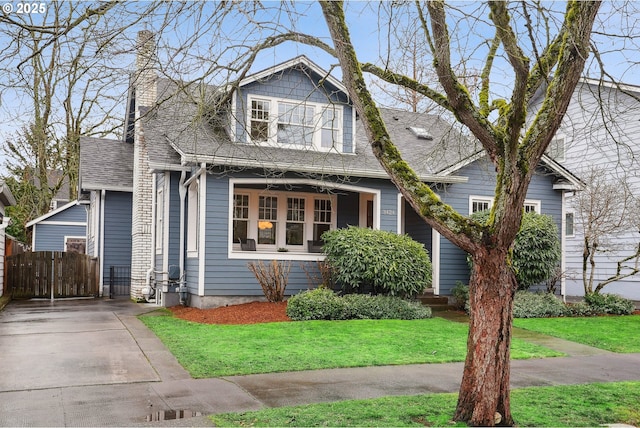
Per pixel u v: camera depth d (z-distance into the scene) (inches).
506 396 210.8
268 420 212.7
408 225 698.2
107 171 785.6
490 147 219.6
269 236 652.1
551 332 455.2
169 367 303.7
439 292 625.3
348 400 244.2
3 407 228.4
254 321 461.7
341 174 556.1
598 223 613.9
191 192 572.4
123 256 777.6
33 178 1144.8
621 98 703.7
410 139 714.8
